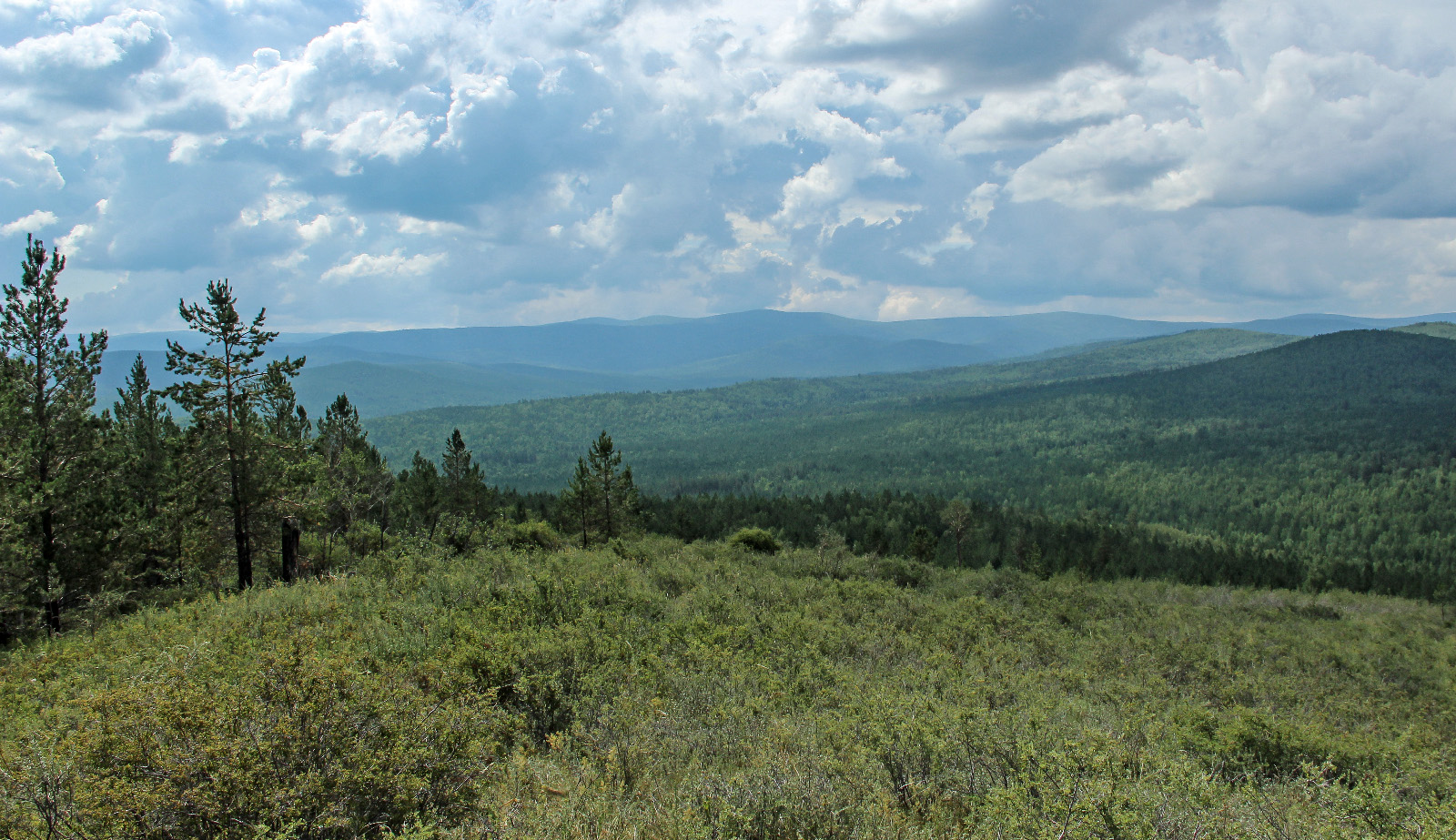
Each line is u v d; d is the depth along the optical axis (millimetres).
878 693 7070
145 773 3723
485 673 6910
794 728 5848
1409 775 5551
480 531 27359
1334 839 3986
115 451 23031
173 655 7133
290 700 4164
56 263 19469
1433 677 14000
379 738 4285
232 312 21156
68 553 18922
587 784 4699
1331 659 14805
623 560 21750
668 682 7348
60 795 3639
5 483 17766
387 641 8094
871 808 4152
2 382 18344
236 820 3555
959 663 10469
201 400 20828
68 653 9375
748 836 3916
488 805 4238
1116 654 12711
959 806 4867
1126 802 3996
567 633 8492
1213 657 13109
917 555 58469
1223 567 81188
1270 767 6137
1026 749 4902
